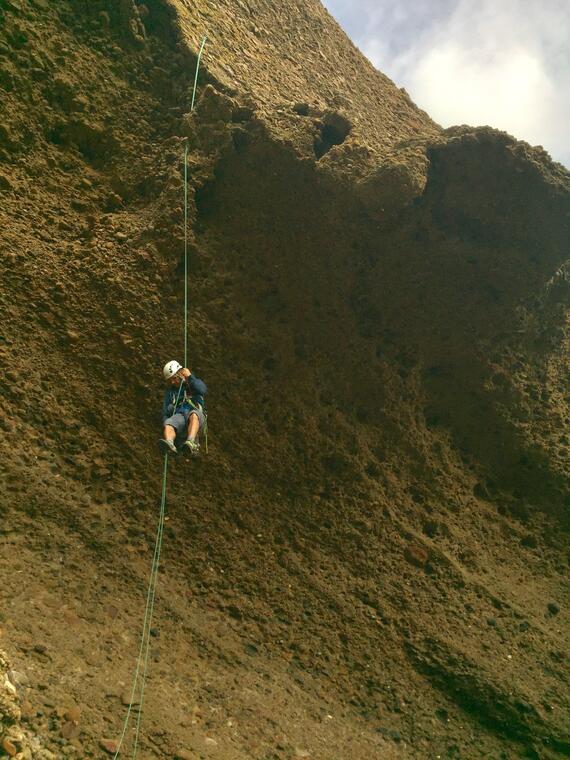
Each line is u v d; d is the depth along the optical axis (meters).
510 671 10.21
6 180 10.73
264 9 14.96
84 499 9.73
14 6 11.38
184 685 8.58
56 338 10.29
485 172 11.19
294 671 9.59
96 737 7.19
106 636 8.61
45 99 11.41
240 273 11.22
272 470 10.89
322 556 10.68
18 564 8.75
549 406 12.39
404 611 10.48
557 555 11.80
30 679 7.32
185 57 12.08
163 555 9.94
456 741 9.55
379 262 11.46
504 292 11.80
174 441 8.62
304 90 13.83
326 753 8.62
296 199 11.09
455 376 12.13
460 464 12.09
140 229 11.00
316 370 11.44
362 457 11.36
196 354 10.78
